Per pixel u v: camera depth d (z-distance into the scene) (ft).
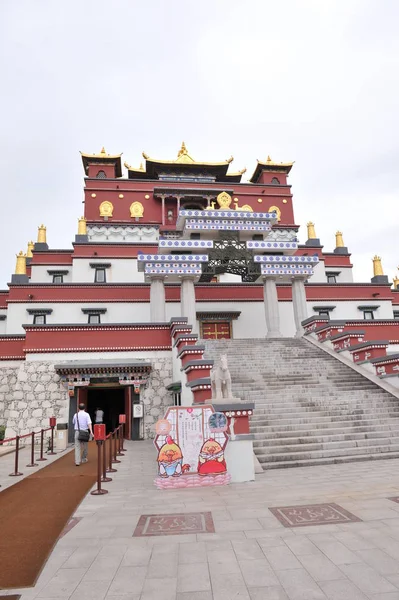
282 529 21.15
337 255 129.18
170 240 81.71
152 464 44.01
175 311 99.60
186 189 121.29
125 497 29.53
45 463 47.09
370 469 36.83
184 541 20.01
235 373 60.90
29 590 15.60
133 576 16.47
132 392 69.36
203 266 83.10
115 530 22.07
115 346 72.28
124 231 117.19
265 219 86.53
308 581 15.51
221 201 89.25
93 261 109.81
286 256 85.81
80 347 71.31
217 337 101.24
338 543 18.92
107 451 55.42
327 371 63.82
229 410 35.53
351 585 15.10
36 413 67.15
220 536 20.48
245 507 25.54
